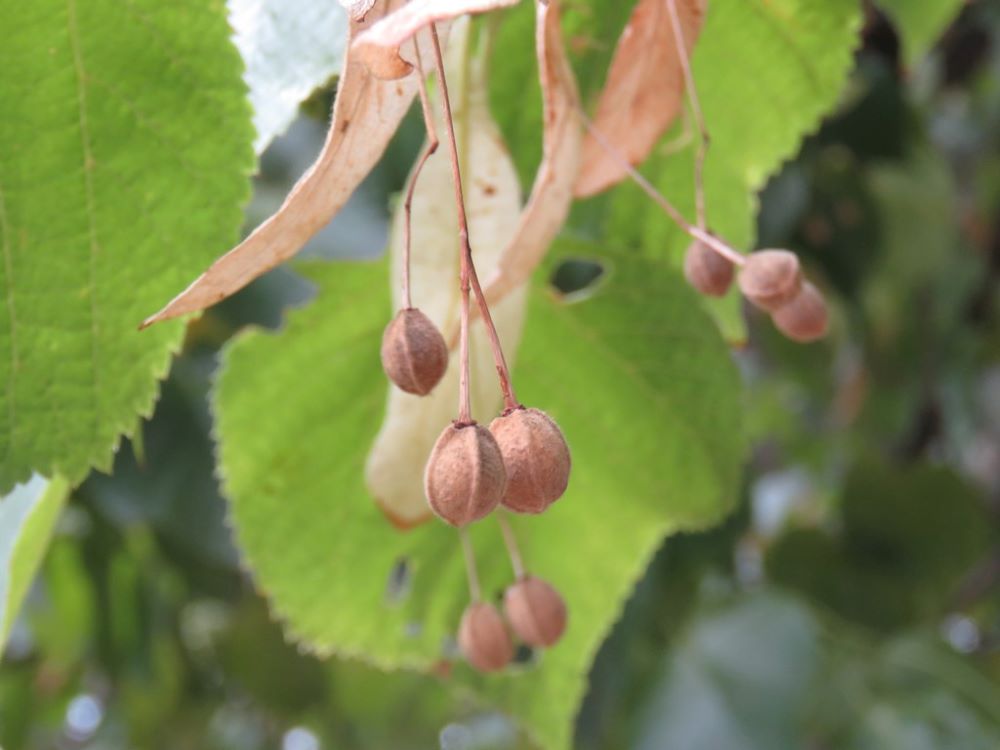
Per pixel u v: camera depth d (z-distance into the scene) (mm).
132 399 291
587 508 383
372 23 247
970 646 807
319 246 456
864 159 595
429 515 314
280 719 836
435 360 252
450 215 296
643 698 571
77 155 284
